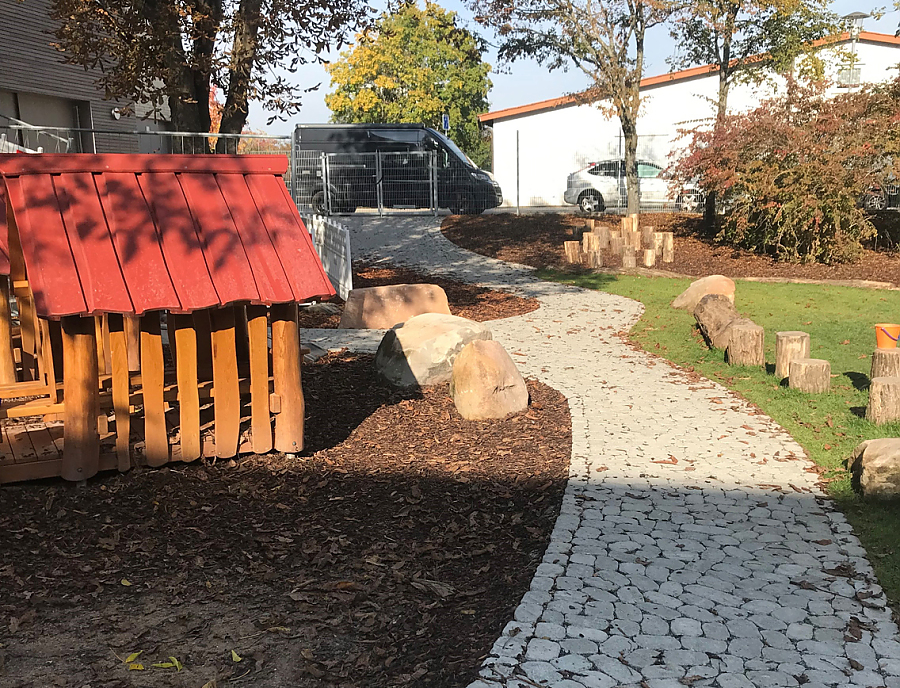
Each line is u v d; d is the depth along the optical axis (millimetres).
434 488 6008
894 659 3771
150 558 4723
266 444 6266
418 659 3773
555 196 36938
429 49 48656
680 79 34594
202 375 6551
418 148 27250
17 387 5656
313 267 5902
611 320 13273
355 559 4816
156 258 5484
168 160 5926
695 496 5805
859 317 13070
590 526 5289
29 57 18984
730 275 18047
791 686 3561
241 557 4789
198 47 14211
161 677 3602
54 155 5574
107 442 5867
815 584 4496
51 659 3709
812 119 18938
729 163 19484
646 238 21250
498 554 4926
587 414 7918
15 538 4859
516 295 15922
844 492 5789
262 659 3760
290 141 15242
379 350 9016
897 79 19531
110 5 12891
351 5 14914
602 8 23000
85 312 5109
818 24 22891
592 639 3936
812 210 18109
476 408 7723
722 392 8727
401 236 23688
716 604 4285
